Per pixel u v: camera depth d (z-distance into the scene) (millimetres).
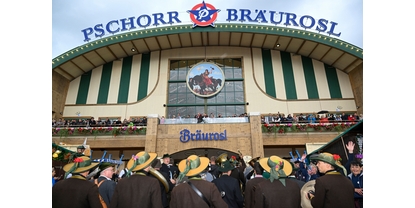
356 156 6203
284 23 24141
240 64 26078
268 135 19203
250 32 23594
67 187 3680
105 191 4715
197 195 3496
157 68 25719
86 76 25578
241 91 24906
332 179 3855
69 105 24266
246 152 17703
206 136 18125
